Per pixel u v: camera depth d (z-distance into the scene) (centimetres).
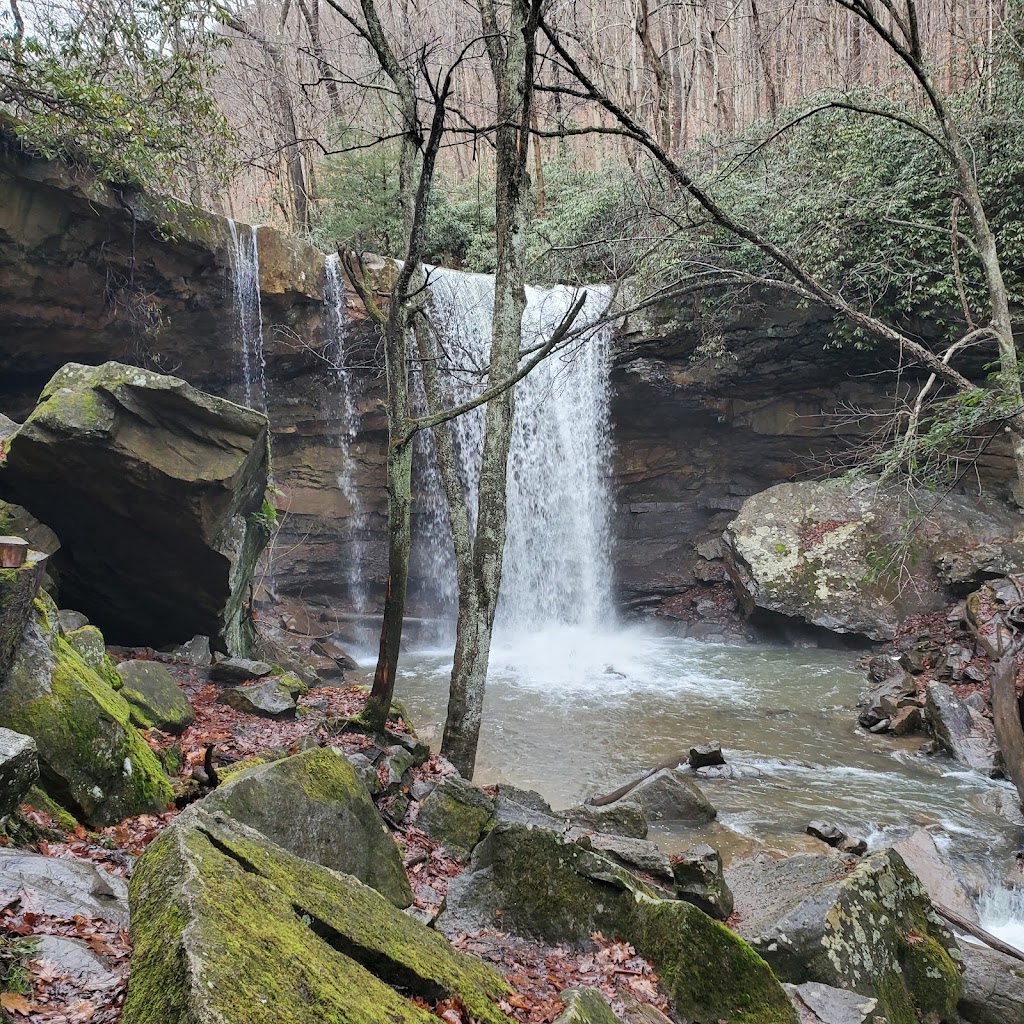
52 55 1122
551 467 2031
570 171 2481
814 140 1809
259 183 2617
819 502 1894
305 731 769
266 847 305
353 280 845
